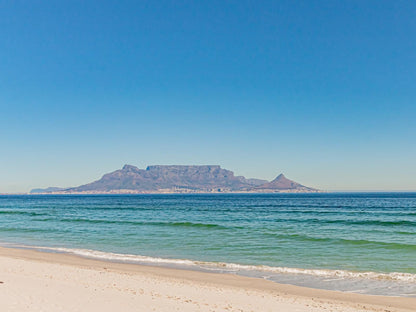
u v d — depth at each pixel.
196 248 24.22
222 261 19.92
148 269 17.75
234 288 13.81
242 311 10.28
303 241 26.80
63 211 75.56
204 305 10.73
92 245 26.34
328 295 13.02
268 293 13.12
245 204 108.44
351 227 37.00
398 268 17.73
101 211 74.38
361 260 19.75
